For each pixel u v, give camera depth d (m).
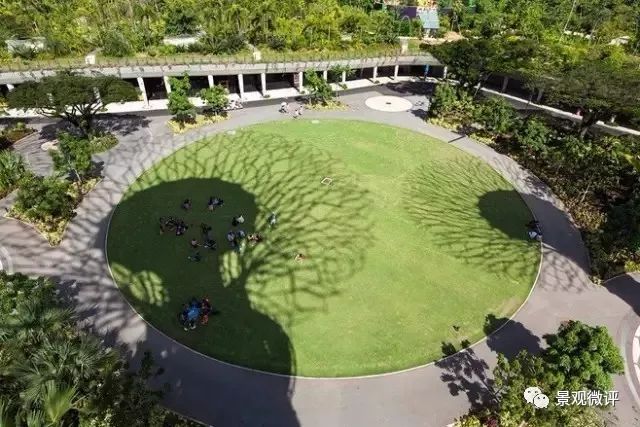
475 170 51.25
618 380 28.77
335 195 45.59
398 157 53.16
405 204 44.88
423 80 76.88
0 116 57.66
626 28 81.31
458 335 31.56
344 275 36.00
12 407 17.98
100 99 49.16
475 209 44.72
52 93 45.81
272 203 44.06
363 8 89.56
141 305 32.75
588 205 45.09
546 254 39.25
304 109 63.66
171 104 54.59
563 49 60.72
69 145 42.81
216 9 74.06
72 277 34.81
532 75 57.25
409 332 31.58
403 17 81.44
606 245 38.59
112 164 49.41
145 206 43.03
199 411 26.16
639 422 26.41
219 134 56.25
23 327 22.72
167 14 73.06
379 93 70.88
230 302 33.25
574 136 52.41
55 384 18.61
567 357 24.62
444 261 38.00
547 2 90.19
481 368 29.33
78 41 63.50
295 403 26.83
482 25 77.44
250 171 49.06
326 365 29.08
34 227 39.72
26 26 67.88
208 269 36.03
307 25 72.38
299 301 33.53
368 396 27.38
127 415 20.91
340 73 70.56
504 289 35.53
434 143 56.59
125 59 60.94
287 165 50.41
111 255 37.16
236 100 65.00
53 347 21.06
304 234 40.09
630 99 47.03
